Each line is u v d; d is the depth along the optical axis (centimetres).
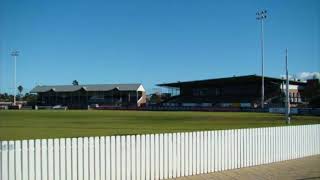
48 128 4456
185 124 5322
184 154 1470
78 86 18962
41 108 15088
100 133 3747
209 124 5325
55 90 18862
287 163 1794
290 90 13588
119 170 1281
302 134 1969
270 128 1803
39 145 1120
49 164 1136
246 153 1695
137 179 1328
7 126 4784
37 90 19238
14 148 1080
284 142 1870
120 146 1284
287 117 5469
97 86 18588
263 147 1769
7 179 1067
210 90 15588
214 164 1570
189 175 1485
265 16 11456
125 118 7125
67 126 4819
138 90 17825
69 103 18475
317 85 13712
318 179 1451
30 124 5191
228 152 1623
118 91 17912
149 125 5091
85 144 1205
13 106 14925
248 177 1473
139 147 1335
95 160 1226
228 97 14862
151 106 14238
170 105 14288
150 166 1365
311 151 2020
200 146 1522
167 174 1416
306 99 13712
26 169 1097
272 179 1441
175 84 16162
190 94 16112
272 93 13838
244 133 1688
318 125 2061
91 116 7950
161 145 1397
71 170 1176
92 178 1218
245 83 14562
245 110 11544
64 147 1164
